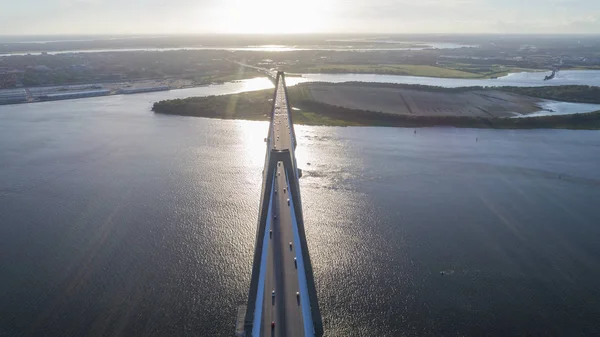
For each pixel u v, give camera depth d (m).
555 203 122.06
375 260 94.25
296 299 61.94
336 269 90.94
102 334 73.31
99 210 116.31
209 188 131.00
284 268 68.94
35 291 83.88
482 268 91.50
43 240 101.56
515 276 88.81
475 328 75.00
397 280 87.44
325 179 138.62
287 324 57.03
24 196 125.44
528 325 75.62
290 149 126.44
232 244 99.19
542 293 83.75
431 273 89.75
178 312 78.44
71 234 104.06
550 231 106.62
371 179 139.00
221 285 85.38
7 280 87.12
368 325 75.62
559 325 75.56
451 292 83.94
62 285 85.56
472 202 122.69
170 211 115.56
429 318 77.31
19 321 76.19
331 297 82.38
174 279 87.19
